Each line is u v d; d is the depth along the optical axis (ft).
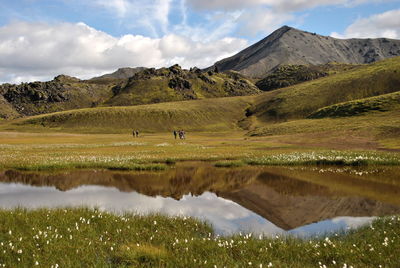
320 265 24.41
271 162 101.71
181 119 591.37
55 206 53.21
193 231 37.76
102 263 25.17
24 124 598.75
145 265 25.40
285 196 61.21
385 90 485.97
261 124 526.57
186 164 105.09
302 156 108.06
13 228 32.83
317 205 53.98
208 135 374.22
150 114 601.62
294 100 564.71
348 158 99.86
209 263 25.23
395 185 68.33
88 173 88.43
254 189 68.08
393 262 25.62
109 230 34.83
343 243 31.17
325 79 638.94
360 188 66.13
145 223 38.81
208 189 68.80
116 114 599.57
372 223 38.63
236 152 133.90
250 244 30.66
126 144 195.21
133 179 80.43
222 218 46.57
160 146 175.73
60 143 209.67
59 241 29.78
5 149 154.61
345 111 307.78
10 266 24.17
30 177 82.38
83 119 586.04
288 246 30.50
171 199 59.72
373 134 181.68
